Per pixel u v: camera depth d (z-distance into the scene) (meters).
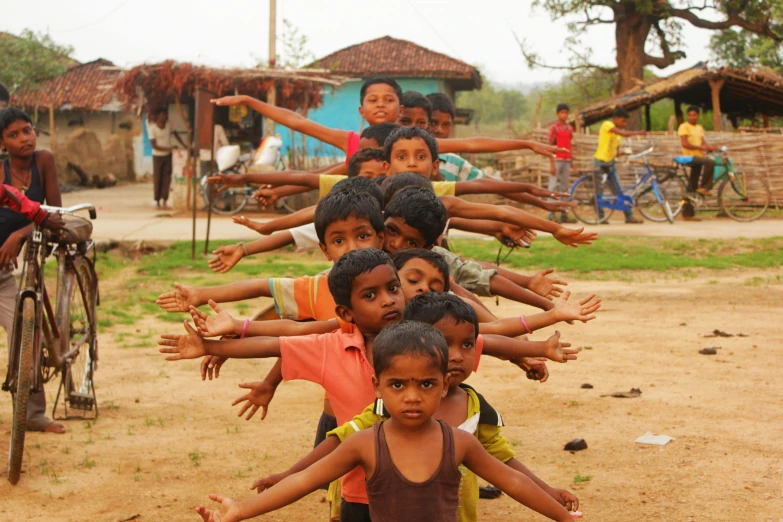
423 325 2.75
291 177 4.94
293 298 3.69
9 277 5.60
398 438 2.80
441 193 4.64
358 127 35.84
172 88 20.14
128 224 17.30
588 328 8.98
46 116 40.09
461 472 3.19
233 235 15.63
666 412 5.97
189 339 3.32
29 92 36.38
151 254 14.23
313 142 27.06
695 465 4.93
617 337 8.52
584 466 4.97
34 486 4.74
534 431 5.65
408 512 2.76
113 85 22.08
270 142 19.73
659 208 20.58
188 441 5.54
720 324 9.09
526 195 4.84
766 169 20.48
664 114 36.84
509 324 3.54
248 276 12.30
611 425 5.73
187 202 20.70
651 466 4.94
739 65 42.41
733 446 5.24
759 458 5.02
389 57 36.97
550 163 18.97
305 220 4.47
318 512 4.48
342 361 3.27
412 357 2.66
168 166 22.45
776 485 4.61
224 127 22.88
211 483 4.81
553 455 5.17
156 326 9.34
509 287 4.08
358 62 36.47
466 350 3.10
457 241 14.96
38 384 5.05
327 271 3.82
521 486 2.89
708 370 7.13
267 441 5.54
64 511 4.41
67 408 6.34
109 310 9.98
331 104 35.84
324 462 2.84
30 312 4.87
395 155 4.45
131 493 4.66
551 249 14.17
